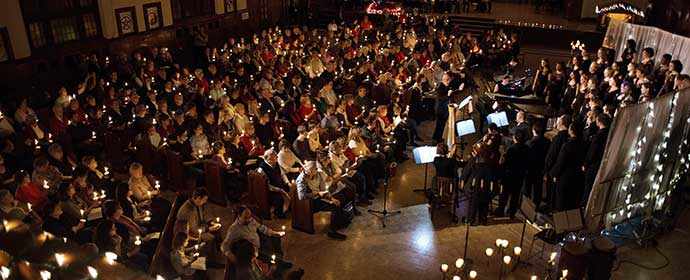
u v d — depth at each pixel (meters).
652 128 8.88
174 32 21.77
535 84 16.09
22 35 15.82
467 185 9.80
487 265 8.92
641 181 9.38
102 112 12.89
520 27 26.78
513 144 10.05
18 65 15.84
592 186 9.17
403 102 15.30
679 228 9.88
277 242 8.76
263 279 7.80
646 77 11.51
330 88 15.19
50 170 9.95
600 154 9.32
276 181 10.39
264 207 10.22
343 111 13.39
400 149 12.98
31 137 11.80
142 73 15.63
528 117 14.10
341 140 10.86
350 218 10.24
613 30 18.56
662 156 9.43
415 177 12.25
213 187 10.80
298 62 18.44
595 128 10.27
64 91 13.15
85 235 7.89
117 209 8.05
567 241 8.91
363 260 9.09
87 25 18.11
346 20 30.08
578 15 28.25
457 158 11.24
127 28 19.42
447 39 22.34
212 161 10.60
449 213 10.57
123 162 12.45
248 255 7.18
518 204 10.20
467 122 11.48
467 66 19.83
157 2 20.69
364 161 11.22
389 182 11.97
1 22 15.21
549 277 8.38
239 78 16.73
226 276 7.43
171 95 14.46
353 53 19.23
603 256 7.82
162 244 7.68
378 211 10.68
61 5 17.05
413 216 10.52
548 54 24.92
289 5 30.36
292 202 9.88
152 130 11.75
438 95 14.26
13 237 5.60
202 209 8.45
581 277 7.88
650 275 8.59
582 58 15.84
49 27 16.75
